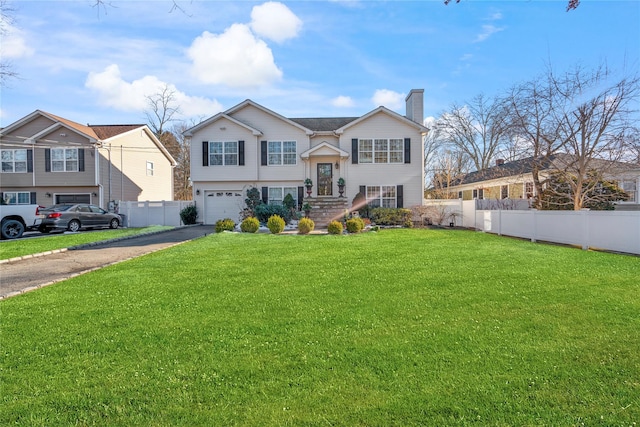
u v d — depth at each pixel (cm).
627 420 240
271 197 2134
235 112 2134
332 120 2358
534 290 554
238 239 1255
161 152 2906
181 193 4084
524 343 360
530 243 1150
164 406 263
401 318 438
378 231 1576
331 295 541
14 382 297
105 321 440
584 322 415
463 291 554
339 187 2066
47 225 1734
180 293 564
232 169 2116
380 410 254
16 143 2142
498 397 267
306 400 267
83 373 312
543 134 1411
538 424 237
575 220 1103
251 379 299
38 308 494
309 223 1525
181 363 328
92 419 249
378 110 2073
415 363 321
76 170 2178
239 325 421
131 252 1060
